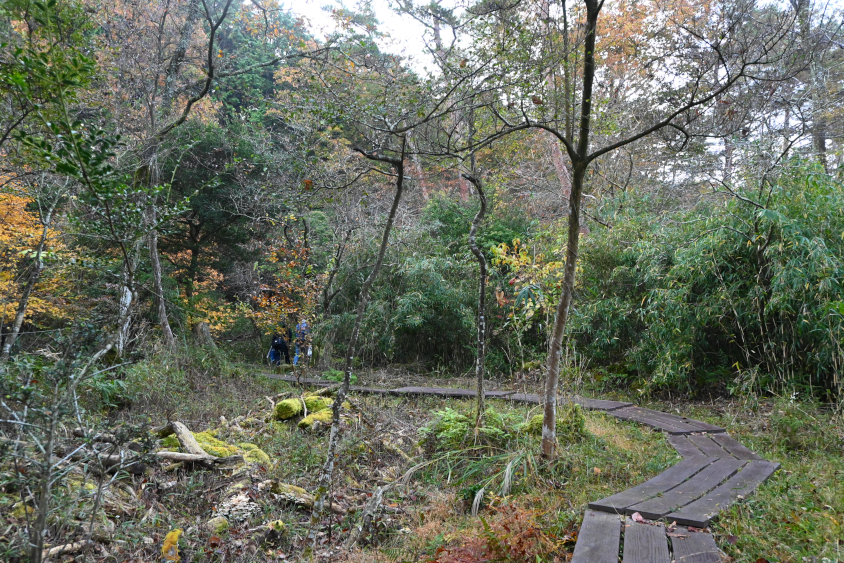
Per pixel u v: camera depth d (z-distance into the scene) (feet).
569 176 48.96
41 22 14.53
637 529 12.39
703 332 29.81
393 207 17.01
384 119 16.94
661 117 31.58
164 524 13.87
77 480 13.53
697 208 34.73
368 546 14.25
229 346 57.82
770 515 13.38
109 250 28.07
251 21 34.60
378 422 24.82
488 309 44.78
